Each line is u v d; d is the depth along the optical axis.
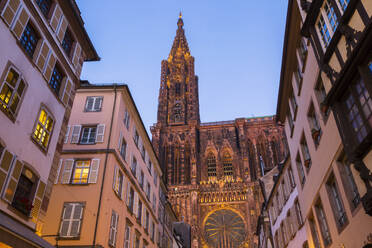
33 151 17.28
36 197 17.20
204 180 89.94
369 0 12.36
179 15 146.00
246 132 96.44
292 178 29.53
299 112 23.61
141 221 33.34
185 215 82.56
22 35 17.34
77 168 26.64
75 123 29.06
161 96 113.00
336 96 15.00
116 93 30.55
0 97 15.12
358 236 14.73
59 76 21.06
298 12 20.75
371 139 12.53
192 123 99.50
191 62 122.44
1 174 14.72
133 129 33.44
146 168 37.44
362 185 13.88
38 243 16.23
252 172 90.06
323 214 20.69
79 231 23.72
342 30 14.23
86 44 24.55
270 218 41.25
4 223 14.27
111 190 26.12
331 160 17.41
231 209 83.62
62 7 21.38
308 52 19.67
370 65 12.35
